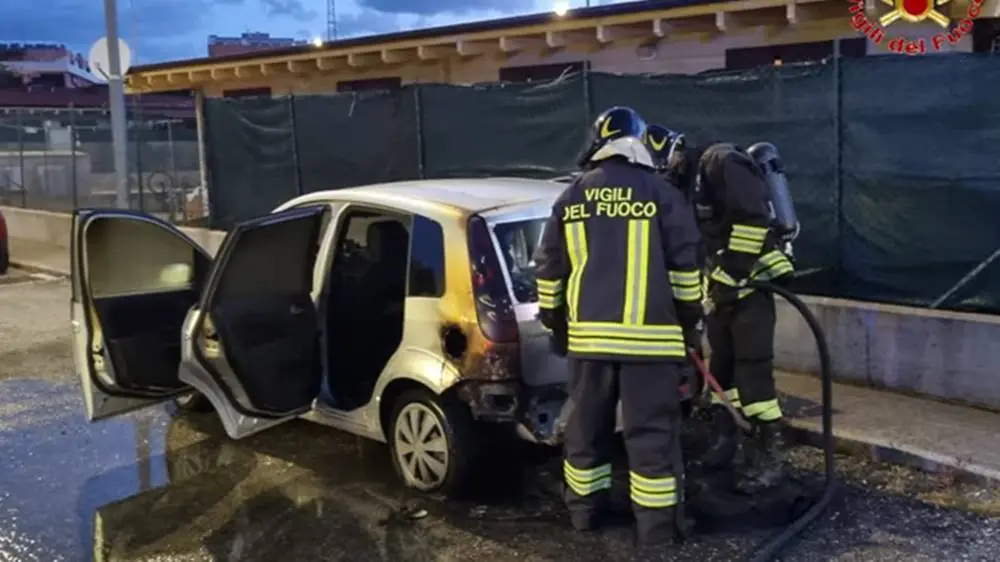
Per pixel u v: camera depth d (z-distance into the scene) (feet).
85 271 18.85
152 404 20.22
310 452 20.02
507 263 16.57
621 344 14.56
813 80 23.38
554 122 29.30
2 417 23.38
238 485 18.44
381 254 19.11
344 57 44.83
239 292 17.38
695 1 31.27
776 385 21.63
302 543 15.87
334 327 18.86
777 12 30.83
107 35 38.22
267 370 17.70
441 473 16.87
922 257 22.00
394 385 17.47
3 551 16.03
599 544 15.17
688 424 19.86
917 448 17.61
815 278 23.95
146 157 56.90
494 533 15.74
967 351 19.88
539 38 37.83
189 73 53.67
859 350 21.48
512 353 15.99
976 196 21.04
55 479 19.20
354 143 36.19
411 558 15.08
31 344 30.96
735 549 14.80
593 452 15.42
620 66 36.73
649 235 14.53
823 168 23.49
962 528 15.31
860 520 15.69
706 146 17.76
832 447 16.55
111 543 16.20
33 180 61.67
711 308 17.72
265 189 40.40
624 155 14.85
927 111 21.54
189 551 15.81
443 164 32.96
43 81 163.12
